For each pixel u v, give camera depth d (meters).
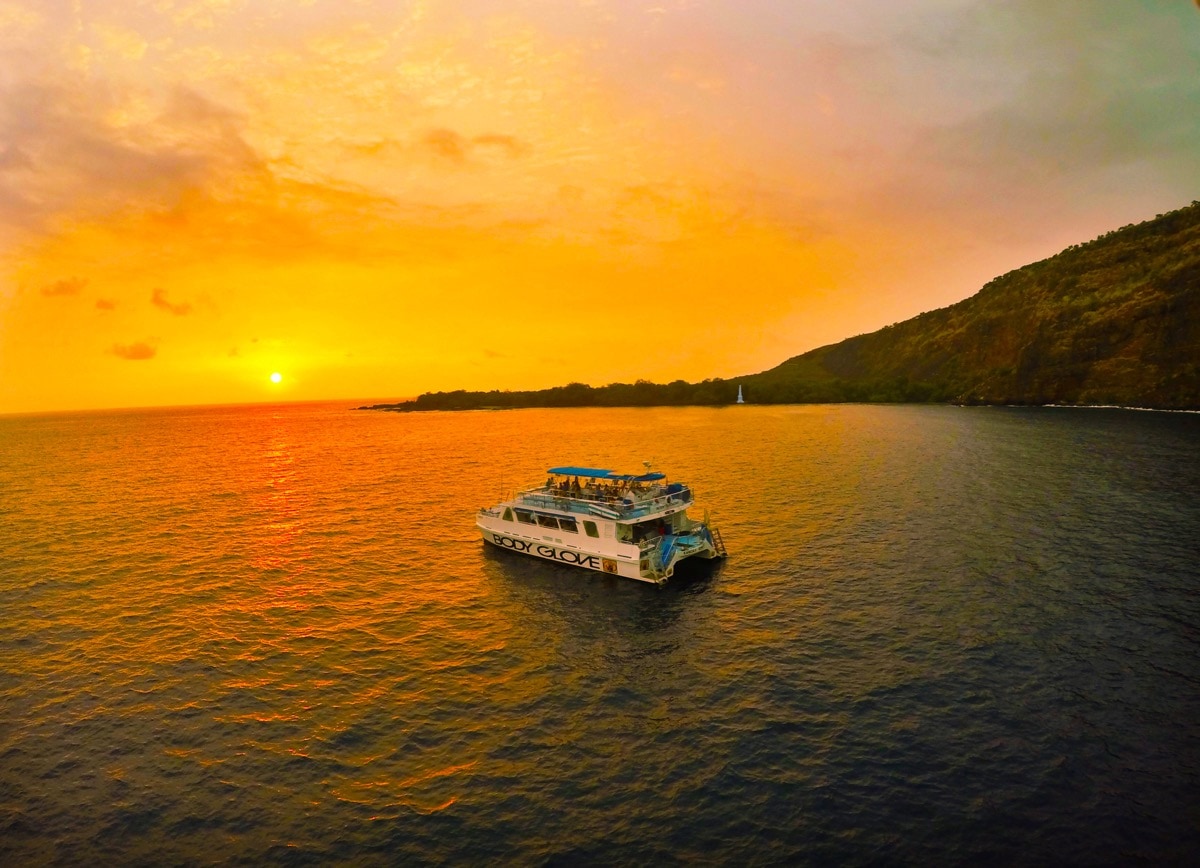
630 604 38.53
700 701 26.86
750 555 46.34
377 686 29.00
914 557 43.97
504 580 43.69
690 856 18.36
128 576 45.09
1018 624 32.69
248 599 40.31
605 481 55.16
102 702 27.88
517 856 18.62
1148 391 151.75
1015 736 23.45
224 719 26.41
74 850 19.33
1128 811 19.52
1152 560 41.12
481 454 114.00
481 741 24.48
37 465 115.94
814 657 30.22
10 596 41.12
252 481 89.94
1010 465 79.12
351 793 21.66
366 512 66.19
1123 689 26.33
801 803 20.34
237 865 18.64
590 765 22.77
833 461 88.56
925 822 19.34
